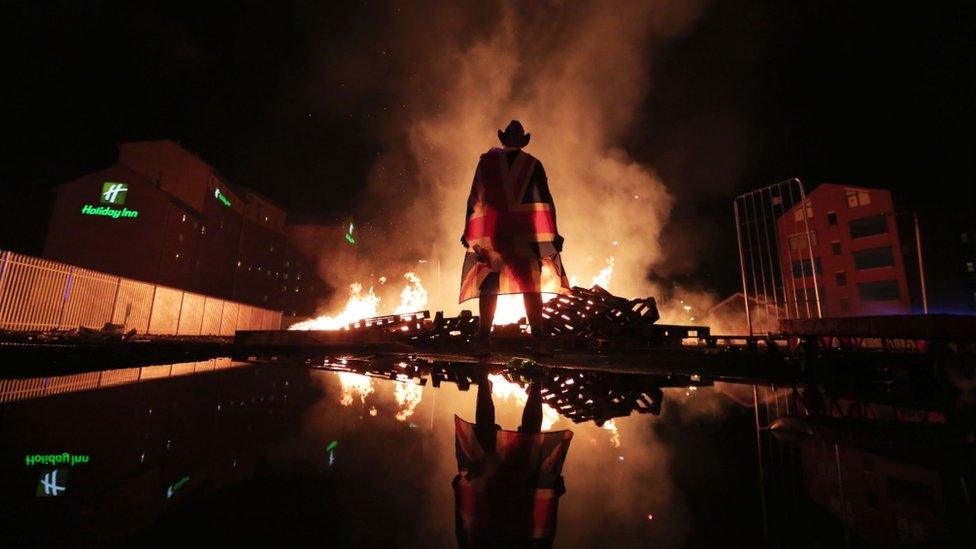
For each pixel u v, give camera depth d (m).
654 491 1.10
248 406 2.35
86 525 0.86
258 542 0.80
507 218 4.45
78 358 5.11
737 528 0.86
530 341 4.84
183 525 0.87
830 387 3.01
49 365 4.50
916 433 1.67
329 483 1.18
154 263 30.34
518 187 4.51
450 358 5.88
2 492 1.02
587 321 5.77
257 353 7.01
